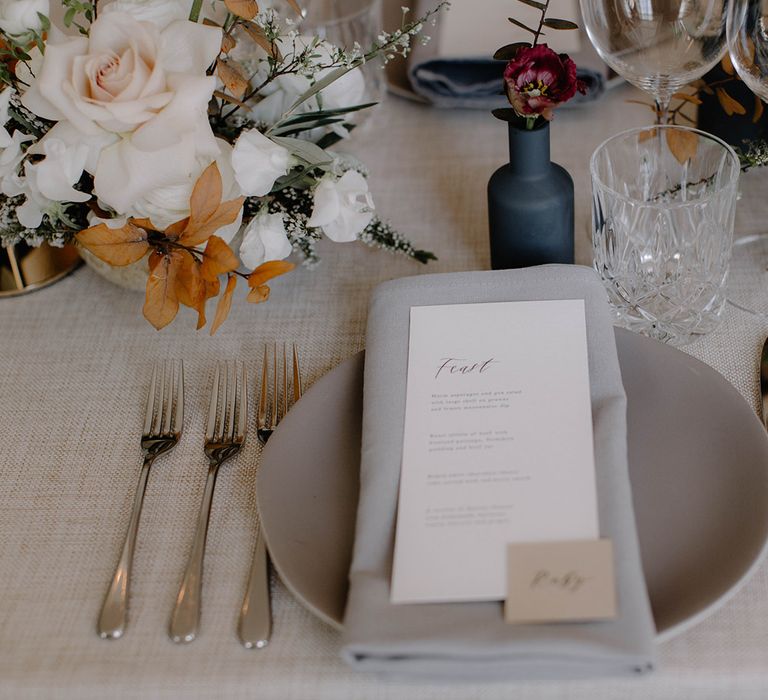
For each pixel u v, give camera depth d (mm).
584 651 482
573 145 989
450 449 609
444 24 1071
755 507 570
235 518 648
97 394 771
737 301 791
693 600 528
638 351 691
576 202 924
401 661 501
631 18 763
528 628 498
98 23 629
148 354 803
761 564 578
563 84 652
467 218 925
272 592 592
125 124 639
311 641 564
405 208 946
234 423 712
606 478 574
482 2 1087
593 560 529
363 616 512
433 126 1055
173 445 708
